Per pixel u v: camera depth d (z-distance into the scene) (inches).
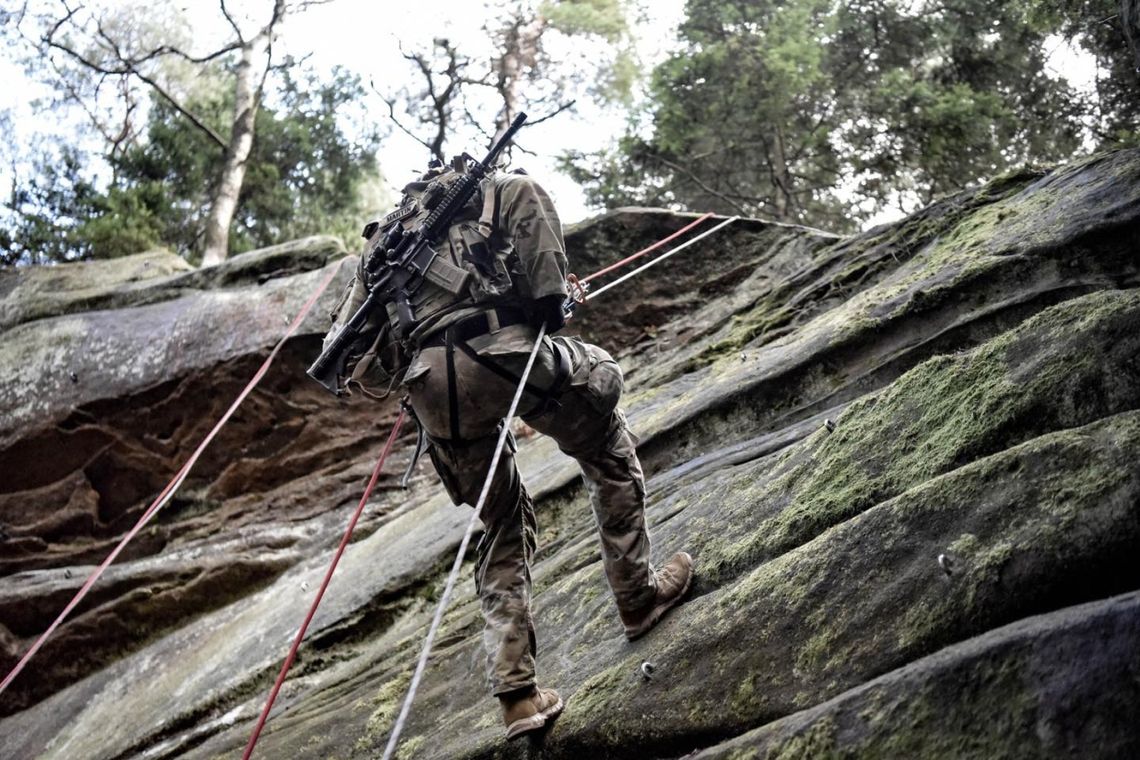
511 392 126.0
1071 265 176.1
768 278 292.2
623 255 304.2
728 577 136.4
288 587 267.9
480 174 132.5
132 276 385.1
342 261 327.9
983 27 457.4
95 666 274.2
